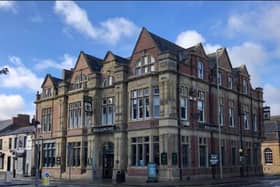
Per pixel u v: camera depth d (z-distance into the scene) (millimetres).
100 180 36562
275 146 61000
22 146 54469
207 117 38156
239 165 42969
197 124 36094
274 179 37844
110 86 39750
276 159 60594
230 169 40938
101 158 39219
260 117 50469
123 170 35281
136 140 35188
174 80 33719
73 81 44719
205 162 36750
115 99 37969
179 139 33188
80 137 41562
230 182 31781
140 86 35688
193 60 37062
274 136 61469
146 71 35812
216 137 39094
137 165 34625
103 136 39250
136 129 35188
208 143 37562
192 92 35844
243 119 45938
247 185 28562
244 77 47625
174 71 33688
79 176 40531
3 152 59656
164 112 32844
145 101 35062
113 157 38219
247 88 48125
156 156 33344
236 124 44062
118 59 40469
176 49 38656
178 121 33469
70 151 42531
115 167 36250
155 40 35844
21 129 57688
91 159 39312
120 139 36281
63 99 45094
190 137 34781
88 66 42812
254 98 49625
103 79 40969
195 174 34625
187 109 35094
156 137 33625
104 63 41156
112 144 38531
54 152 45688
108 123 39375
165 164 31906
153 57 35312
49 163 46125
